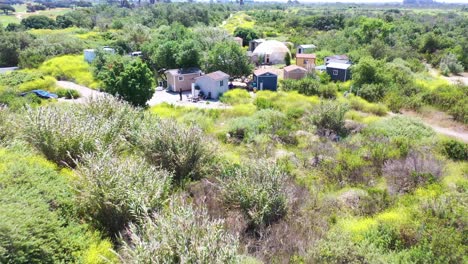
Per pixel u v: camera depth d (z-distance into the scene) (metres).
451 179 11.84
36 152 8.60
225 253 5.17
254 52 51.06
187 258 4.96
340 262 6.37
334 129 19.34
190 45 38.78
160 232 5.44
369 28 59.19
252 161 9.77
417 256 6.50
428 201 8.80
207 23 90.19
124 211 6.63
